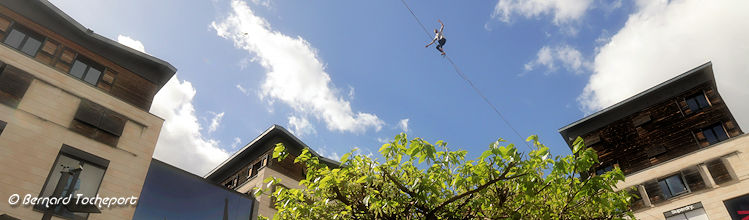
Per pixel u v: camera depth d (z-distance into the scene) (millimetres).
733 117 28125
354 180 10562
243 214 25734
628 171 30594
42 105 17609
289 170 32750
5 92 16656
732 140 26188
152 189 20422
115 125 19703
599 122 34344
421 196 9773
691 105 29922
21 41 18500
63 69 19422
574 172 9117
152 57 22484
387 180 10555
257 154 34375
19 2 18750
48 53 19141
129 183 19031
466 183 10422
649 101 32000
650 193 28156
